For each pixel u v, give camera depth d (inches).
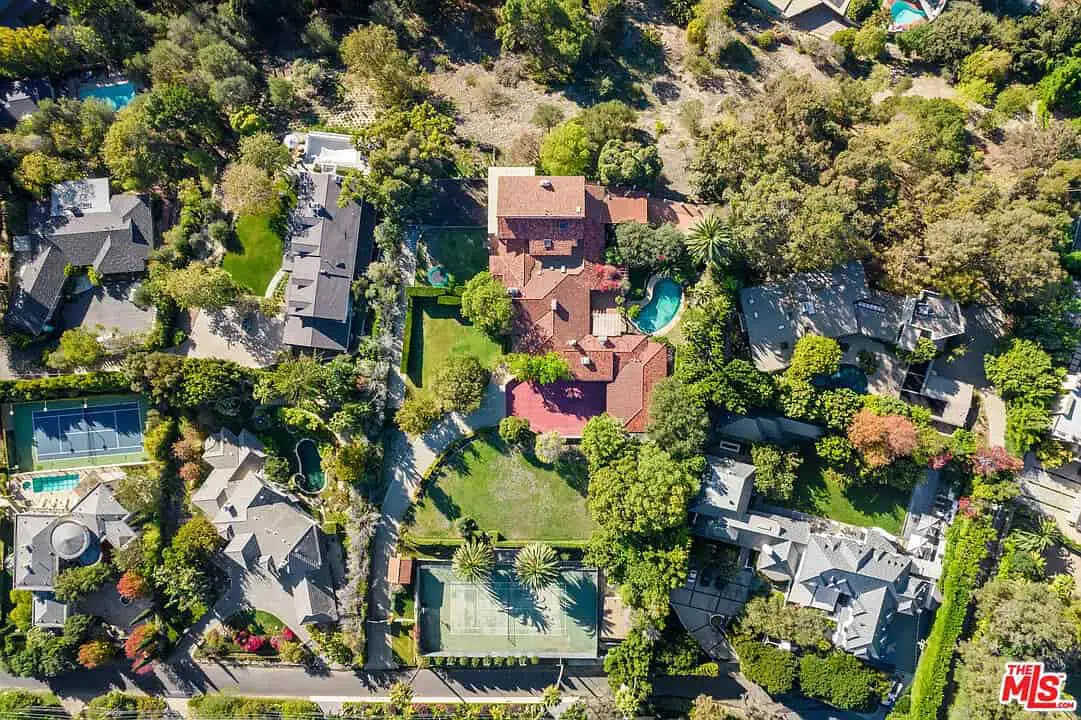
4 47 2645.2
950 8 2972.4
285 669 2723.9
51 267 2657.5
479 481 2704.2
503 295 2556.6
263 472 2701.8
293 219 2667.3
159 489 2677.2
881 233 2524.6
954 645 2544.3
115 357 2699.3
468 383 2556.6
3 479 2684.5
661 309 2696.9
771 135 2536.9
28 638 2613.2
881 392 2610.7
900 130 2630.4
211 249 2743.6
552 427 2664.9
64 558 2600.9
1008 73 2923.2
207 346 2714.1
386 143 2610.7
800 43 2979.8
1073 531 2591.0
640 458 2456.9
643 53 2967.5
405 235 2736.2
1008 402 2583.7
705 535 2600.9
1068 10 2787.9
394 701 2618.1
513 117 2893.7
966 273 2380.7
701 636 2667.3
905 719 2566.4
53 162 2657.5
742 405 2477.9
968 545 2532.0
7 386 2600.9
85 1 2650.1
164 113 2613.2
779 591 2640.3
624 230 2586.1
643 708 2645.2
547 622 2694.4
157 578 2603.3
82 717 2679.6
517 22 2763.3
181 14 2908.5
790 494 2564.0
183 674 2721.5
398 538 2704.2
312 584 2640.3
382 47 2699.3
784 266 2551.7
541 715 2632.9
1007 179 2672.2
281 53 2994.6
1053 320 2472.9
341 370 2578.7
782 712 2662.4
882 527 2647.6
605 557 2524.6
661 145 2829.7
